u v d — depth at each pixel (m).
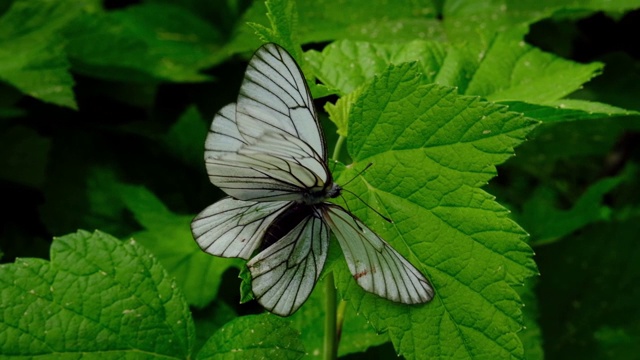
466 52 0.36
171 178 0.44
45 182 0.43
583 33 0.49
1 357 0.29
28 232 0.43
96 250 0.30
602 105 0.32
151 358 0.30
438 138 0.30
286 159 0.28
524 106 0.32
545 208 0.44
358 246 0.29
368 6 0.44
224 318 0.38
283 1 0.30
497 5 0.43
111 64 0.45
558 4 0.43
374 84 0.30
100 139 0.45
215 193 0.44
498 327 0.29
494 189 0.49
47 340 0.29
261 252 0.29
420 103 0.30
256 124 0.29
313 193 0.30
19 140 0.44
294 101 0.29
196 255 0.39
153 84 0.47
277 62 0.29
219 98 0.47
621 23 0.49
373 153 0.31
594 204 0.43
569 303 0.44
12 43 0.43
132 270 0.30
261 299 0.29
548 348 0.44
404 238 0.30
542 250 0.45
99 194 0.43
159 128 0.46
